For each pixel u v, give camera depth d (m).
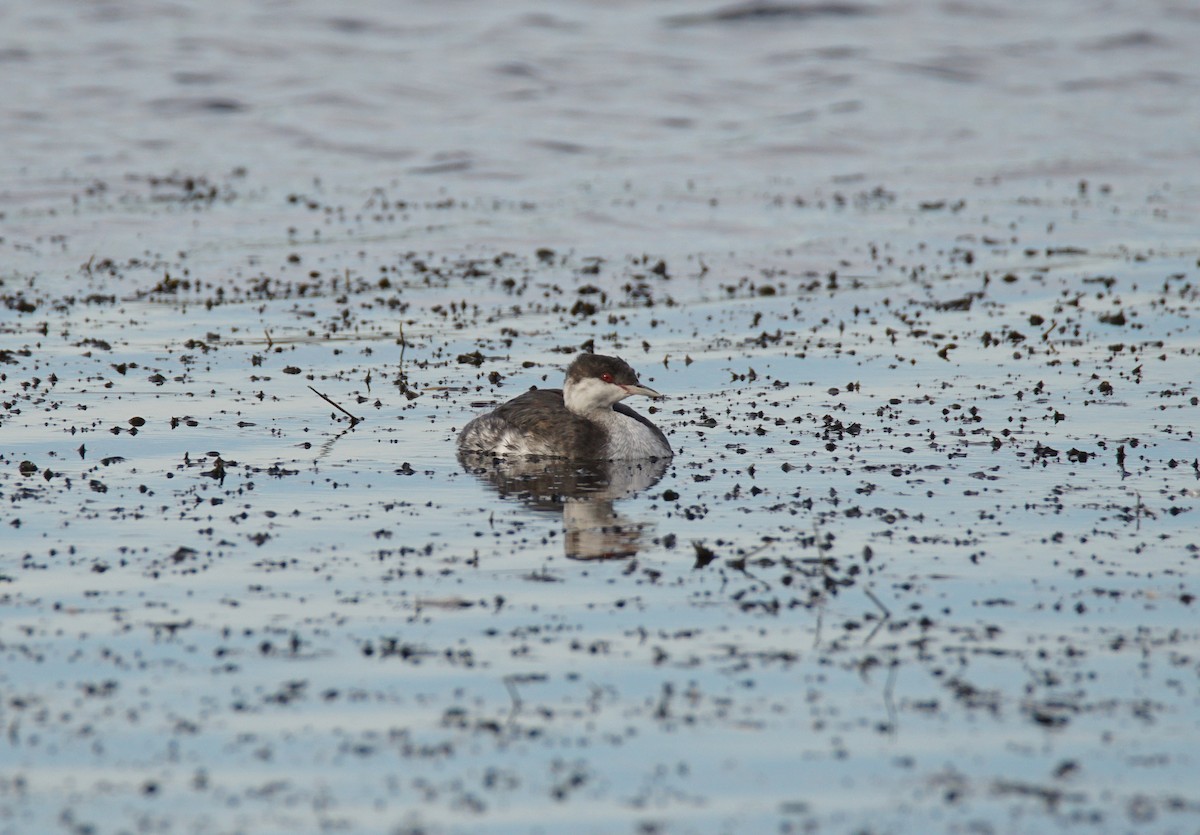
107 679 9.47
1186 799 7.84
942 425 17.91
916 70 58.16
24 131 47.16
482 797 7.88
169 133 47.31
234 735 8.63
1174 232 34.25
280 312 26.20
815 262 31.12
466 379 21.05
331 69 56.44
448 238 33.72
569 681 9.47
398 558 12.37
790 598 11.21
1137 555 12.26
